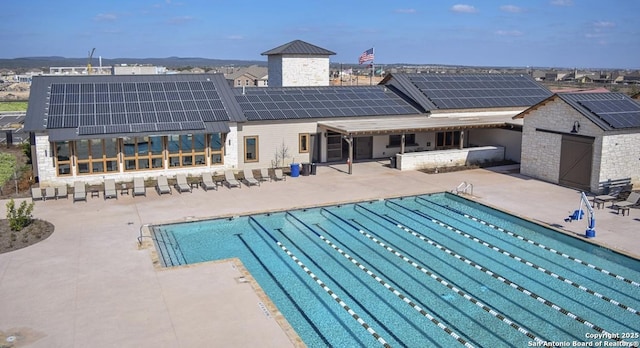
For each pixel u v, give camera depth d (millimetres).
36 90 27703
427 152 31953
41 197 23812
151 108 28156
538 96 40250
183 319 12523
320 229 20812
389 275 16266
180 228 20703
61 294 13883
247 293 14016
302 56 43438
